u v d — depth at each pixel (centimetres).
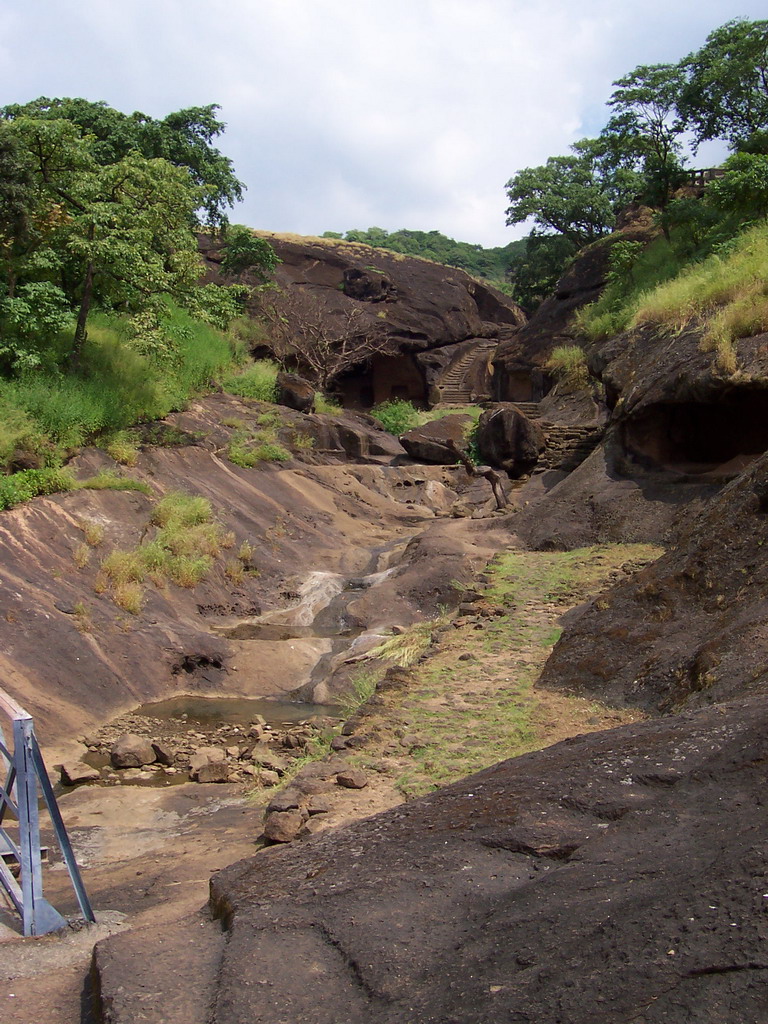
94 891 550
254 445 2172
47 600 1256
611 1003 216
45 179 1936
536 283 4844
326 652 1359
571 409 2686
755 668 645
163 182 2056
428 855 356
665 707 725
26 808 395
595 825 354
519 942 263
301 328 3841
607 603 933
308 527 1900
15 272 1878
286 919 316
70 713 1097
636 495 1495
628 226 3631
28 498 1488
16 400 1681
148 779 937
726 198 2473
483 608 1191
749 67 3106
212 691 1255
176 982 285
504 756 710
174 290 2098
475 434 2588
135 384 2039
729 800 338
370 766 720
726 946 225
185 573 1493
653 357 1617
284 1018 252
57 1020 296
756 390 1351
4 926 405
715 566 859
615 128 3269
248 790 867
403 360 4462
